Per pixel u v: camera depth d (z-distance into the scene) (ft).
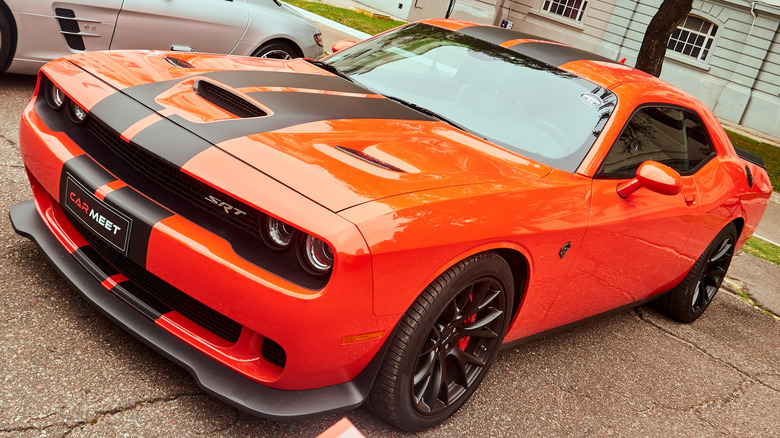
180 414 7.30
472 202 7.54
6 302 8.32
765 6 57.36
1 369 7.20
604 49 65.21
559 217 8.68
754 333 15.83
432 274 7.13
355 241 6.29
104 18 16.66
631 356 12.58
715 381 12.62
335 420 7.92
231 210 6.91
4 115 14.55
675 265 12.92
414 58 11.60
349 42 13.21
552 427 9.36
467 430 8.62
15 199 10.98
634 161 10.61
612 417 10.18
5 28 15.35
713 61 60.70
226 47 19.27
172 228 6.82
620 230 9.91
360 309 6.59
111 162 7.76
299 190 6.61
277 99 8.65
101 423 6.86
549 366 11.10
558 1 67.26
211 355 7.06
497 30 12.80
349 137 8.10
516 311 9.26
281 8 21.07
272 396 6.91
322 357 6.72
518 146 9.71
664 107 11.68
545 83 10.84
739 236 15.11
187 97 8.23
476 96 10.57
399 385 7.43
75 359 7.68
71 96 8.08
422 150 8.45
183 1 17.98
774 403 12.40
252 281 6.42
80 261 8.03
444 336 7.97
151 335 7.25
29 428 6.53
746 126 59.77
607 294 11.14
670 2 33.47
